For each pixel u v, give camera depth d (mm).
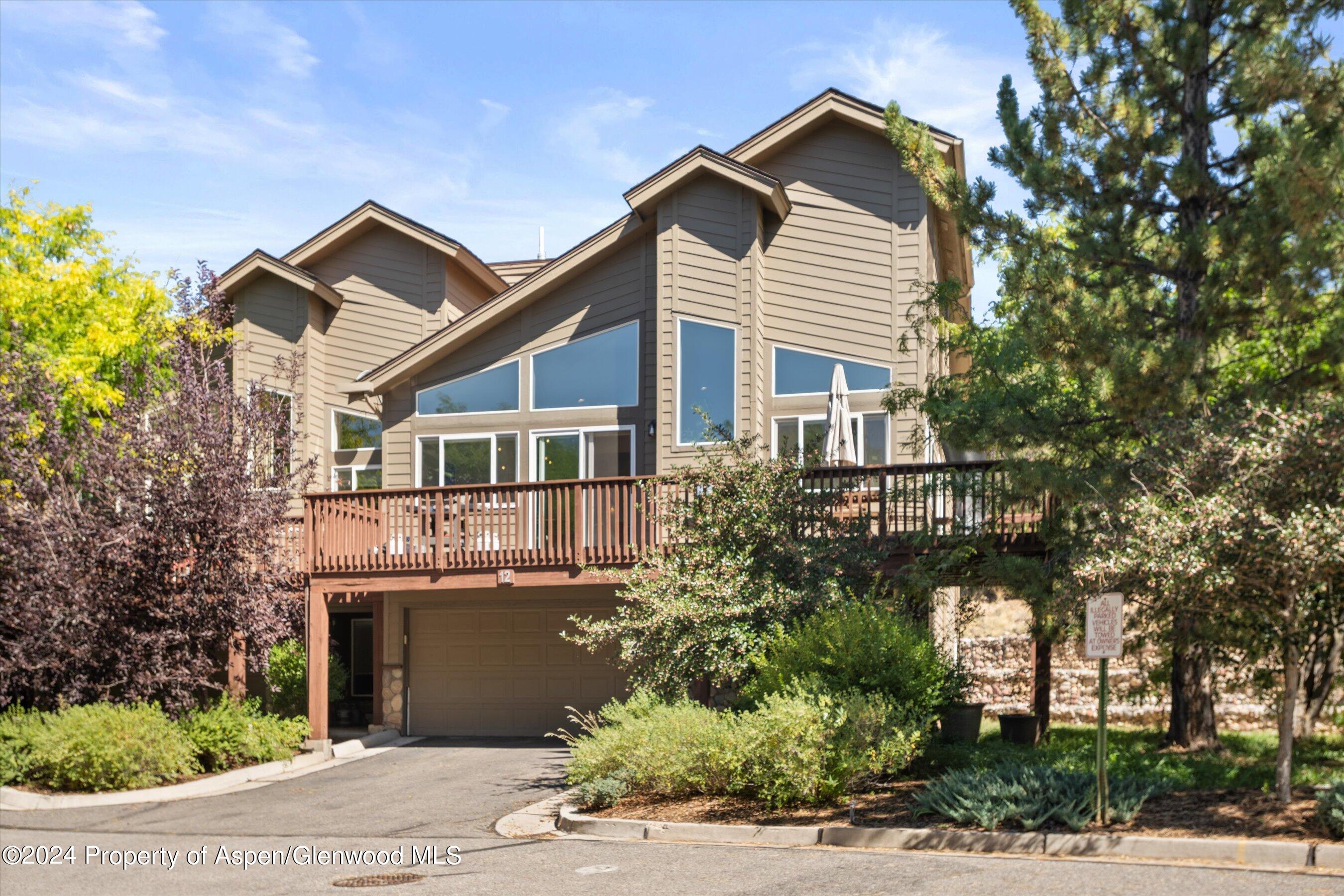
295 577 19297
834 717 12320
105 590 17062
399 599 22094
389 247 25234
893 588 16016
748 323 20391
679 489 16875
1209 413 12477
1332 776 11664
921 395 15484
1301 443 10039
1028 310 13586
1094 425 14148
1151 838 9586
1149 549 10188
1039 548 15195
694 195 20938
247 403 18828
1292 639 10656
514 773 16641
